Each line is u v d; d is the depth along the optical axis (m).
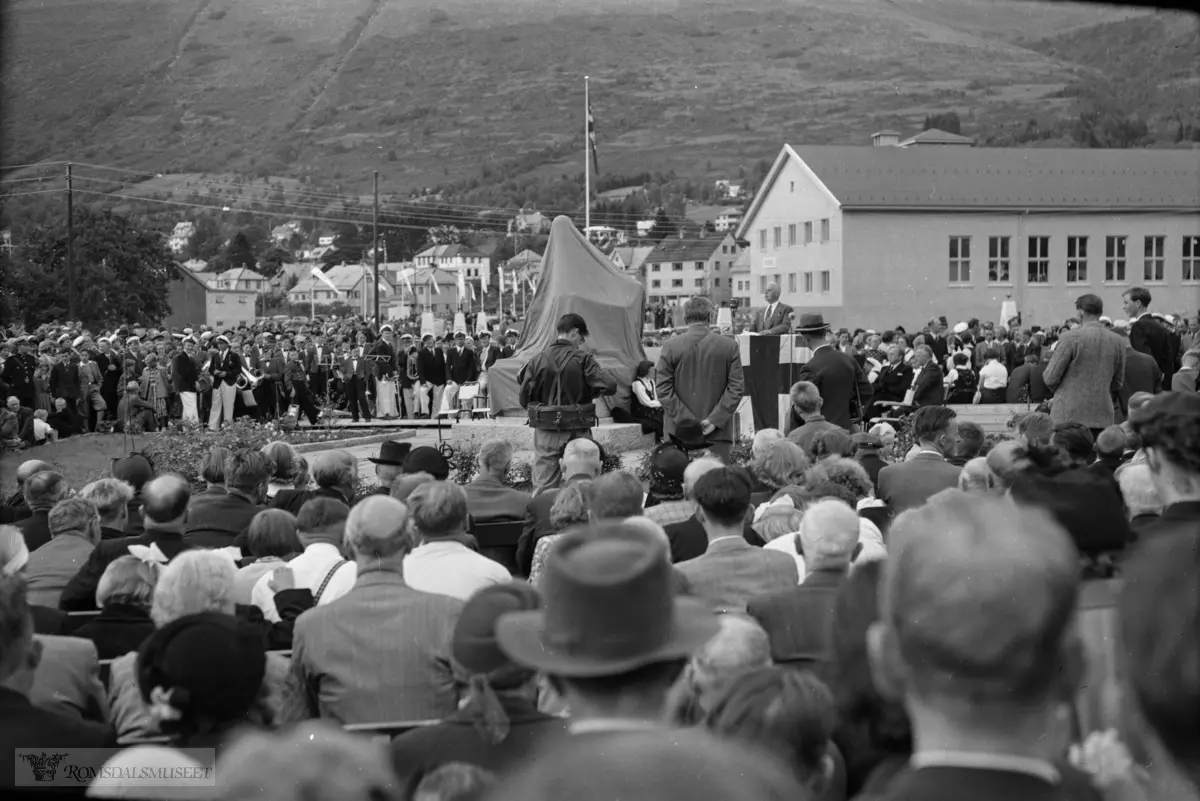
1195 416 5.30
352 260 194.62
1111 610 3.93
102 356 28.73
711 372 14.36
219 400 30.09
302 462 11.13
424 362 33.75
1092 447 8.91
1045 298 67.69
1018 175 68.75
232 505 9.27
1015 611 2.25
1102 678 3.61
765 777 2.37
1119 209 67.75
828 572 5.49
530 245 195.00
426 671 5.53
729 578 6.46
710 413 14.45
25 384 25.12
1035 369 28.72
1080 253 68.00
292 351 31.77
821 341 15.97
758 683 3.58
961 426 10.89
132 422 25.39
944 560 2.32
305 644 5.60
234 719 4.09
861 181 66.81
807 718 3.47
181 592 5.44
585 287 23.25
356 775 2.85
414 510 6.86
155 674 4.07
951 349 35.53
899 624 2.33
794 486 8.91
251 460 9.32
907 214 66.00
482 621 4.05
